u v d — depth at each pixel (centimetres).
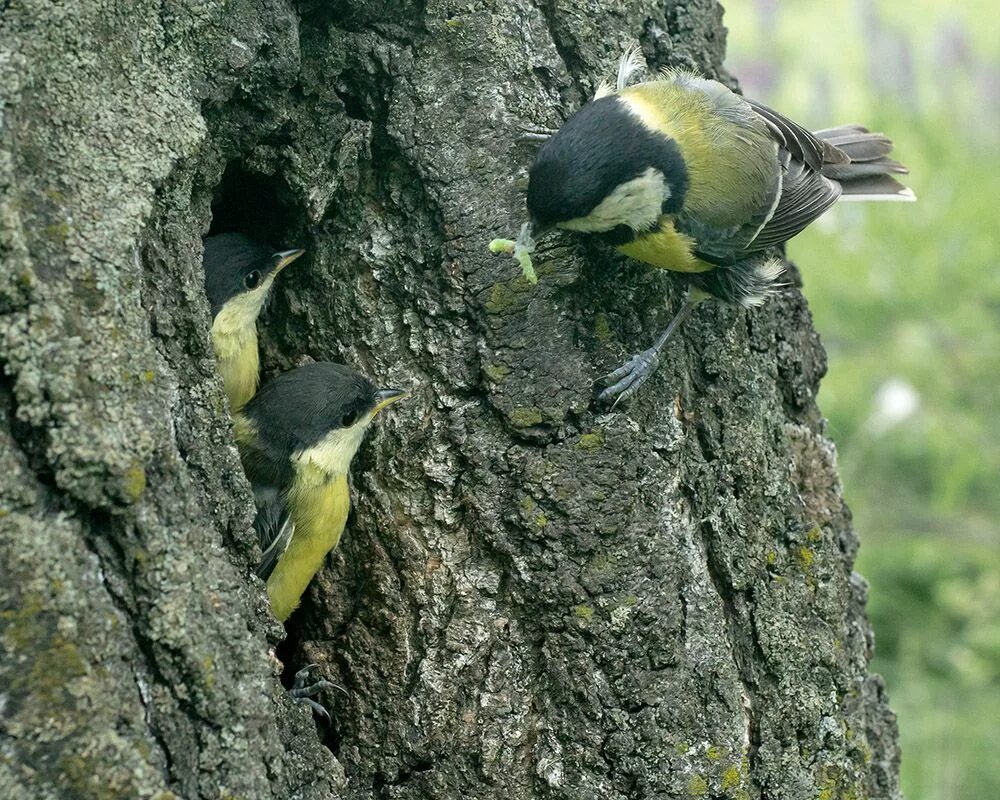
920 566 1513
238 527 679
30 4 596
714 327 852
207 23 683
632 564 757
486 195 777
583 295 783
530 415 761
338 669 798
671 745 753
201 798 592
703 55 922
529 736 755
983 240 1523
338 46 770
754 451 838
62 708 538
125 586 581
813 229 1549
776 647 813
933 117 1639
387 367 800
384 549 791
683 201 792
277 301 855
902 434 1526
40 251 579
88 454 562
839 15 1838
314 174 786
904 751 1364
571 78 816
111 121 626
